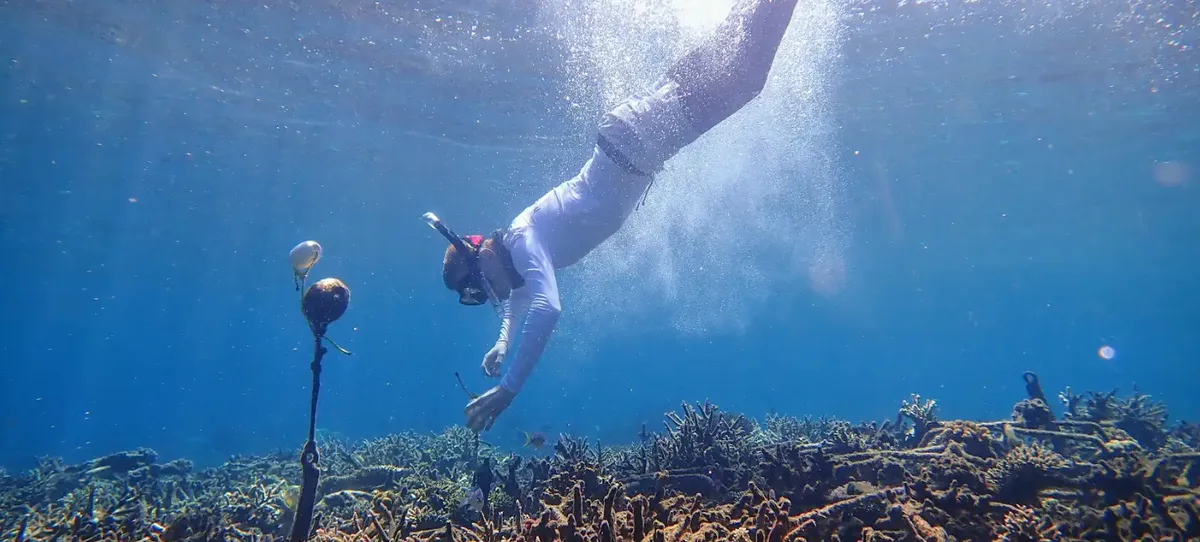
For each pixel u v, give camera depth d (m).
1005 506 3.65
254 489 7.14
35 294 62.91
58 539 4.92
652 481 4.43
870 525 3.41
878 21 14.30
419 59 16.08
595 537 2.79
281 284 60.66
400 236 39.12
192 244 39.38
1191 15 14.24
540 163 24.41
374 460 8.16
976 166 27.33
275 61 16.12
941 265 60.44
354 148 22.78
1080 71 17.53
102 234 35.84
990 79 18.06
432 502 5.07
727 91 5.02
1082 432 5.70
